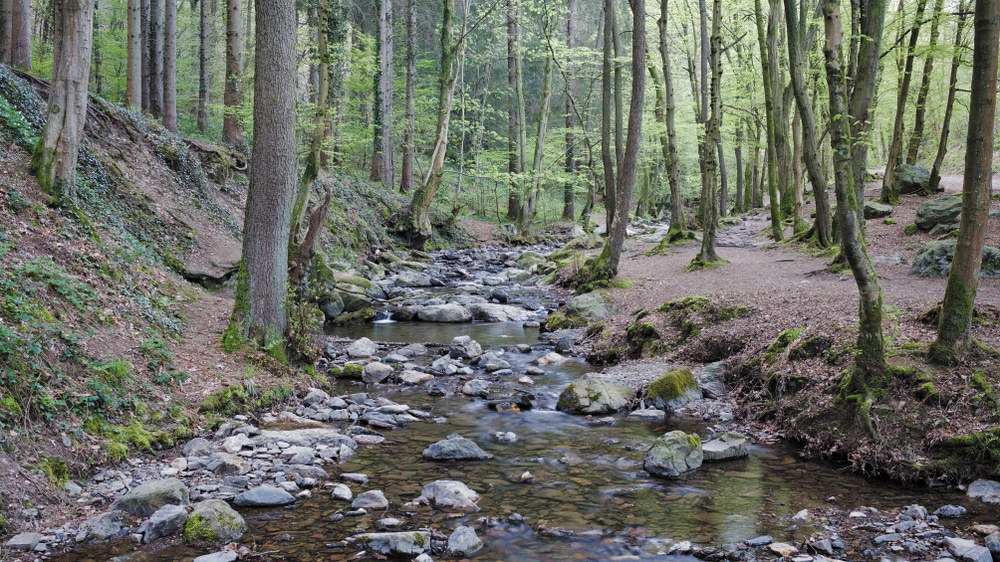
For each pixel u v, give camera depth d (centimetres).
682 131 3684
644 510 595
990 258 1281
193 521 521
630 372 1066
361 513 573
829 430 754
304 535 528
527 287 2108
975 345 746
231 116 2202
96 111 1573
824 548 515
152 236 1391
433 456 722
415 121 3741
